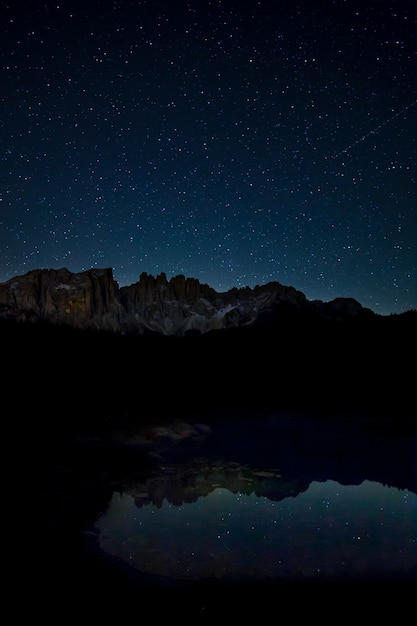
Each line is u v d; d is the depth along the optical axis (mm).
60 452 14359
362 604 6641
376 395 26828
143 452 15859
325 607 6539
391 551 8688
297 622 6109
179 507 10859
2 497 9883
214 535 9227
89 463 13781
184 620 6008
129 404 22656
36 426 16719
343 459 16203
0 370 22625
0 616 5680
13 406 18641
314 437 19750
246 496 11992
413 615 6352
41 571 6984
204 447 17500
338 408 24984
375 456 16641
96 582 6840
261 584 7207
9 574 6746
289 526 9977
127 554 8078
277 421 22438
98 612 6020
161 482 12812
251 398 26516
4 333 27328
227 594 6828
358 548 8789
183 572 7527
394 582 7379
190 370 30109
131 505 10773
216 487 12617
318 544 8984
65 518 9422
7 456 12914
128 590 6699
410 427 21547
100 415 19547
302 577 7516
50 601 6168
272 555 8383
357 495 12281
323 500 11820
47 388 22094
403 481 13703
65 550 7871
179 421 20609
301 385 28578
